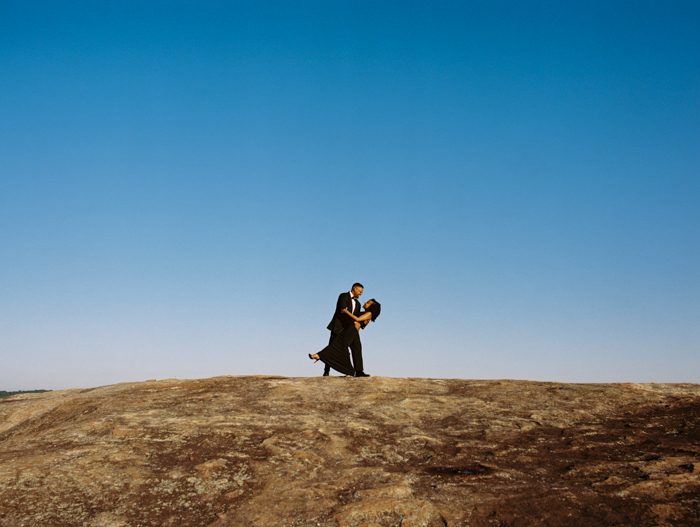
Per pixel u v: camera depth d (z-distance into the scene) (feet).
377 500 13.00
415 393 26.43
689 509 12.63
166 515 12.44
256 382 28.63
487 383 29.07
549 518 12.36
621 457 16.75
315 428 19.36
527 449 17.85
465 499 13.42
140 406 22.76
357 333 32.63
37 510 12.12
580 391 25.90
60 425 20.04
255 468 15.31
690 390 25.81
